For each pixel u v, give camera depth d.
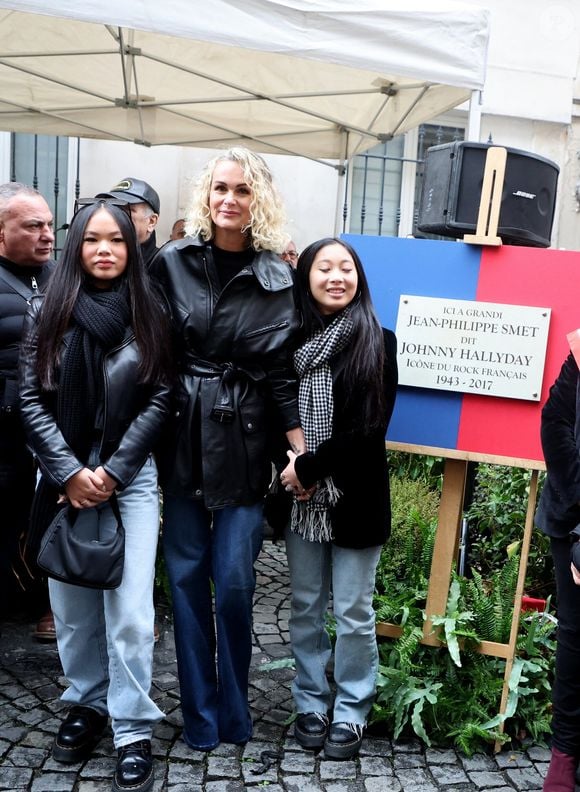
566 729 2.30
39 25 4.01
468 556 3.76
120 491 2.29
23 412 2.26
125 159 5.80
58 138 5.81
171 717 2.69
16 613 3.48
